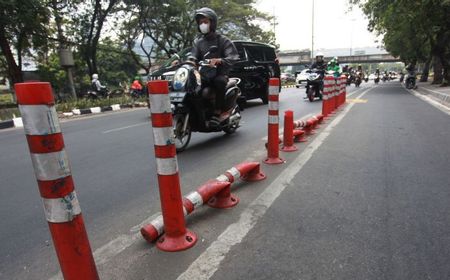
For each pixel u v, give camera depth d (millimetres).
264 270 2062
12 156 5504
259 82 11414
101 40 23672
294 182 3566
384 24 21922
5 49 14758
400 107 10336
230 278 1998
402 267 2059
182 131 5082
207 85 5238
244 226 2621
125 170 4324
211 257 2213
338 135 5949
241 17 26219
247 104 12297
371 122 7375
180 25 21672
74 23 18125
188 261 2180
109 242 2471
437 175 3713
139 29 22078
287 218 2742
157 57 25484
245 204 3037
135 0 18203
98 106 13594
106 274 2074
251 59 11023
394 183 3480
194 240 2379
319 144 5262
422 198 3082
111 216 2938
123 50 28219
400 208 2881
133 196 3406
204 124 5301
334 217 2740
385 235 2438
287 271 2047
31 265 2258
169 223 2318
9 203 3371
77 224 1571
